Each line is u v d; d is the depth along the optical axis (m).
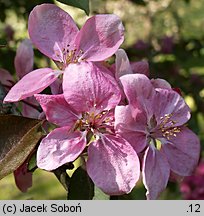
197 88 0.49
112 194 0.19
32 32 0.21
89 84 0.19
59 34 0.21
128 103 0.19
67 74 0.19
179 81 0.48
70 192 0.20
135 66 0.21
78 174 0.20
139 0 0.48
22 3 0.41
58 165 0.18
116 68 0.20
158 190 0.19
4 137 0.17
